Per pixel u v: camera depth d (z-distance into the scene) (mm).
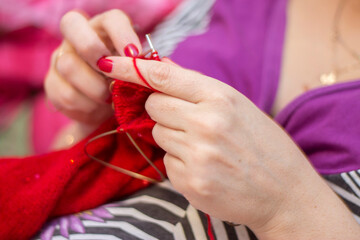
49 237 540
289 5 800
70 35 565
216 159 424
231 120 429
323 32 754
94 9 1234
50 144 1105
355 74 686
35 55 1231
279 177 463
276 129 476
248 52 751
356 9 759
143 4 1231
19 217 532
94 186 600
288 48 737
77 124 755
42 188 546
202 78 440
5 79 1208
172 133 447
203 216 554
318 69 711
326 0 784
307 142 638
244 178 440
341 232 487
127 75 457
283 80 708
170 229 548
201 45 775
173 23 926
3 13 1209
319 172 615
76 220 567
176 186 467
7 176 573
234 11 821
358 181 574
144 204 583
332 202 502
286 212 476
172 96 446
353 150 583
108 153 629
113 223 555
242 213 460
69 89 621
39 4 1235
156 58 500
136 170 601
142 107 513
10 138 1174
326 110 624
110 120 609
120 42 540
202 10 893
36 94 1275
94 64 560
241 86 729
